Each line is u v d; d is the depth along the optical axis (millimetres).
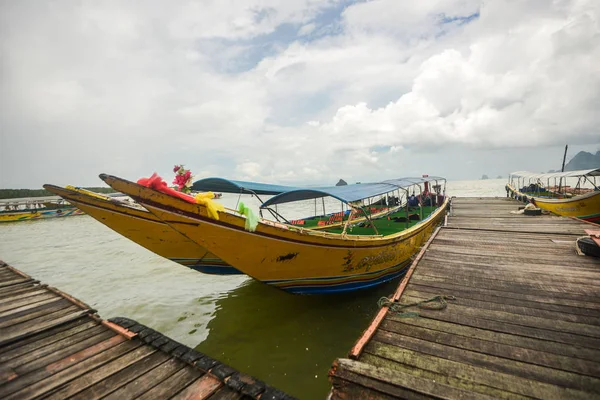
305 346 6301
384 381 3223
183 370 3781
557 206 16156
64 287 10273
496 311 4770
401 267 10133
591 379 3225
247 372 5523
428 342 4012
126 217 7895
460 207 19734
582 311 4621
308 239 6742
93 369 3820
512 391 3107
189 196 5551
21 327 4934
